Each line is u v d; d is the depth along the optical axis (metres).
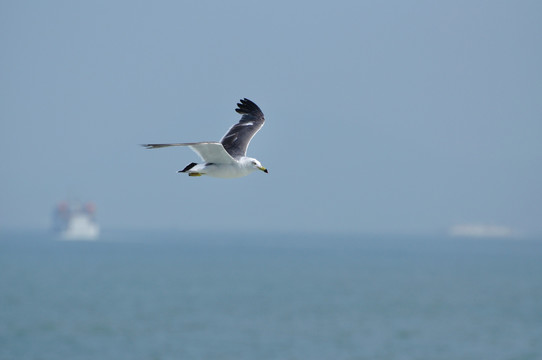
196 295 66.44
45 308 55.25
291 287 75.56
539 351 38.91
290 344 41.06
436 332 45.34
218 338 42.75
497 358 37.16
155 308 56.19
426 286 77.00
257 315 52.78
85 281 79.88
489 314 53.53
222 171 15.04
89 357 37.09
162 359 36.75
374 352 38.81
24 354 37.88
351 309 56.72
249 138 16.41
